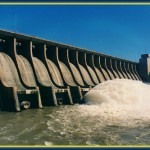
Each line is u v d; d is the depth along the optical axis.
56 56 66.56
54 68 63.69
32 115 37.78
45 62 61.22
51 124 30.39
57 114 38.28
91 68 86.19
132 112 35.78
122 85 43.84
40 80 55.06
